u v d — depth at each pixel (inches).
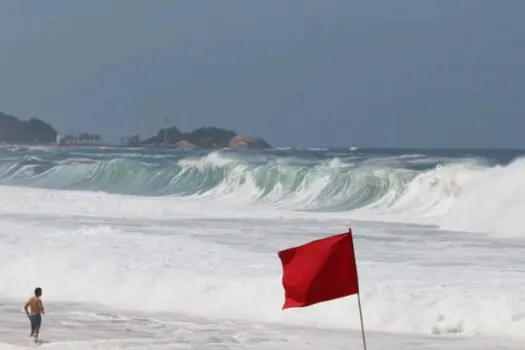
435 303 2763.3
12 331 2564.0
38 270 3336.6
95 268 3309.5
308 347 2361.0
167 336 2500.0
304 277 1531.7
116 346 2343.8
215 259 3491.6
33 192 6707.7
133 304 3016.7
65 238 3924.7
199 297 2992.1
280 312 2822.3
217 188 7795.3
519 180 4936.0
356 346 2378.2
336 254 1531.7
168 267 3316.9
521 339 2450.8
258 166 7785.4
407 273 3245.6
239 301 2935.5
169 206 5866.1
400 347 2364.7
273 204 6638.8
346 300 2807.6
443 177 5866.1
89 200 6008.9
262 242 4023.1
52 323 2689.5
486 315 2630.4
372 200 6274.6
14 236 3998.5
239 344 2393.0
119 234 4101.9
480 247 3986.2
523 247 3978.8
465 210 4916.3
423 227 4872.0
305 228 4714.6
